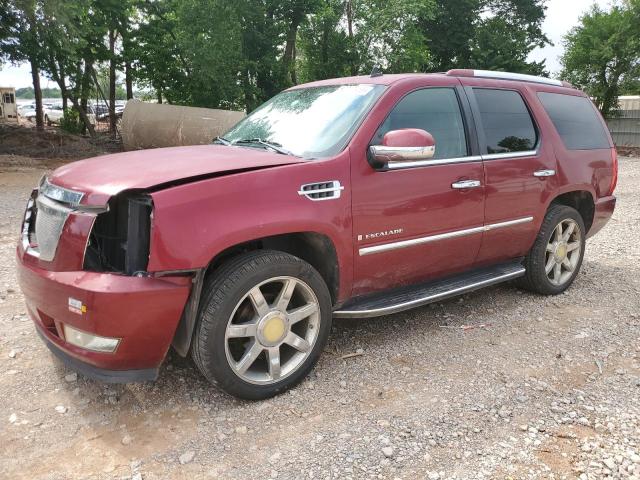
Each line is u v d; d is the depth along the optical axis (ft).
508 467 9.14
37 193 11.73
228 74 73.00
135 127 64.85
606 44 92.32
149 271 9.46
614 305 16.70
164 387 11.45
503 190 14.79
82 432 9.93
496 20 104.42
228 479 8.79
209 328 10.12
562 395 11.44
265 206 10.40
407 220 12.67
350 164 11.66
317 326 11.55
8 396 10.94
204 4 67.31
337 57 90.12
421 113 13.26
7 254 20.98
